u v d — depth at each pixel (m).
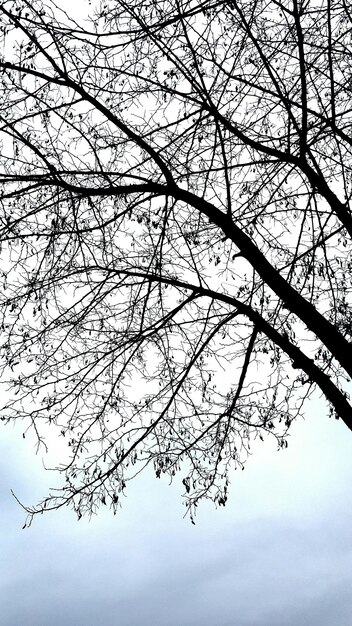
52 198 8.72
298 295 8.43
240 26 8.46
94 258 9.31
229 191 8.79
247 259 8.70
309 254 9.37
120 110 9.20
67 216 9.04
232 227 8.76
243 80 8.56
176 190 8.88
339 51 8.20
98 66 8.85
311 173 8.46
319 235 9.05
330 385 8.19
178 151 9.36
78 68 8.91
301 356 8.31
